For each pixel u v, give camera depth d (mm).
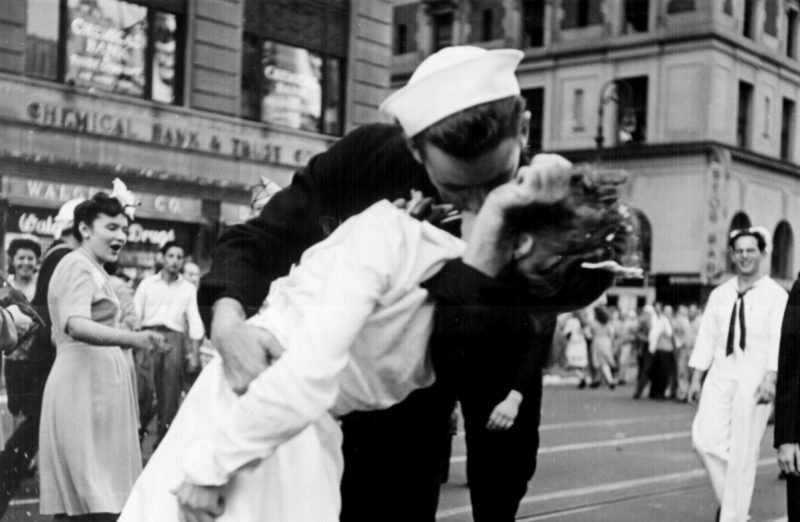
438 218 1889
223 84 9617
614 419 10586
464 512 5191
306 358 1542
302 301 1692
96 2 10062
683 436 9039
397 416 1898
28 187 7836
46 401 4062
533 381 2480
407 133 1702
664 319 13055
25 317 4664
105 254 4281
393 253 1636
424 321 1678
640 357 13578
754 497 6188
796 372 3865
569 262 1477
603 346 15039
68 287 4078
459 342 1692
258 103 9047
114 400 4086
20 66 9211
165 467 1710
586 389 14969
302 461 1681
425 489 1982
